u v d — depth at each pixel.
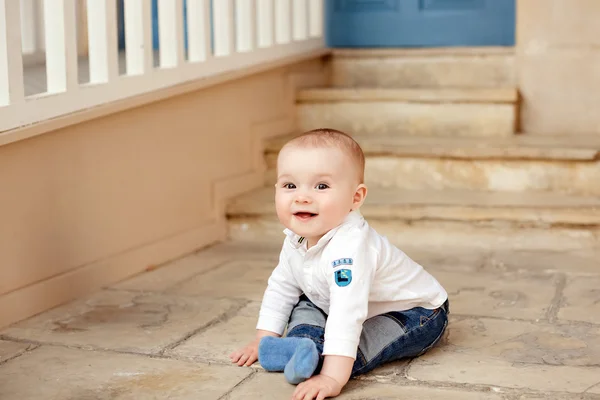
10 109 2.74
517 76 4.73
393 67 5.13
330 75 5.28
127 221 3.45
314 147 2.16
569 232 3.73
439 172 4.25
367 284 2.14
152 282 3.34
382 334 2.26
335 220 2.17
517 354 2.40
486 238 3.81
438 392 2.12
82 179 3.17
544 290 3.10
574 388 2.13
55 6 2.98
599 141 4.29
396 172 4.31
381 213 3.90
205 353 2.46
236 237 4.15
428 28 5.29
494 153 4.12
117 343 2.58
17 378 2.29
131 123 3.45
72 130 3.10
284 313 2.40
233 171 4.29
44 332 2.71
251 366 2.34
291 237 2.26
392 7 5.34
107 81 3.24
